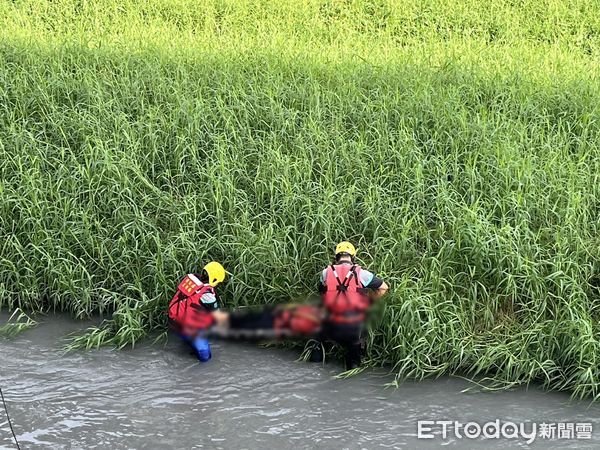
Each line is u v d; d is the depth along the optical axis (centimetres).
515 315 824
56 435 685
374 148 1041
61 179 955
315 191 945
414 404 747
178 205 924
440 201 910
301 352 819
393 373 789
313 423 716
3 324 845
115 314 834
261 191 945
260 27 1559
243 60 1309
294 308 823
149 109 1094
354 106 1146
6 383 751
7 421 699
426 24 1652
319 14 1662
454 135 1066
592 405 752
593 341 756
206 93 1166
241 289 850
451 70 1294
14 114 1103
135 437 687
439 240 881
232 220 908
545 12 1673
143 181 946
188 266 862
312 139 1038
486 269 839
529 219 903
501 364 783
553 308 817
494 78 1263
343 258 799
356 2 1697
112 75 1214
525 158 997
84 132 1053
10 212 925
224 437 692
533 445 695
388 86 1202
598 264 855
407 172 977
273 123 1085
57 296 866
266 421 716
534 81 1255
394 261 859
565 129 1120
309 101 1146
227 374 782
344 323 777
